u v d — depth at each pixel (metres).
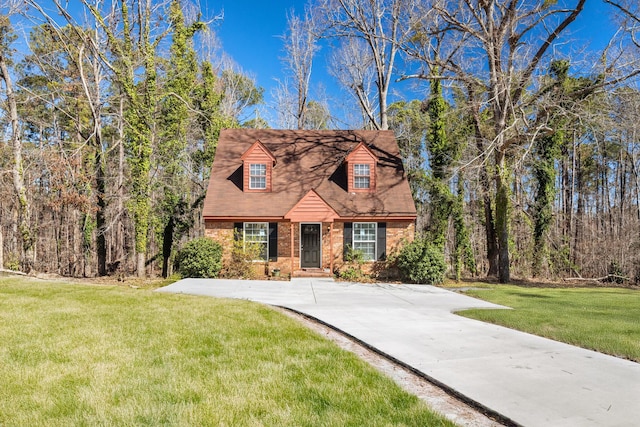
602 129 16.73
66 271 31.19
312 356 5.38
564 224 24.38
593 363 5.27
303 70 32.09
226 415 3.55
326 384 4.35
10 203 23.81
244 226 17.05
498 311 9.30
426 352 5.68
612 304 11.06
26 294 10.45
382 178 18.75
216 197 17.50
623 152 26.08
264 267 17.05
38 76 26.91
